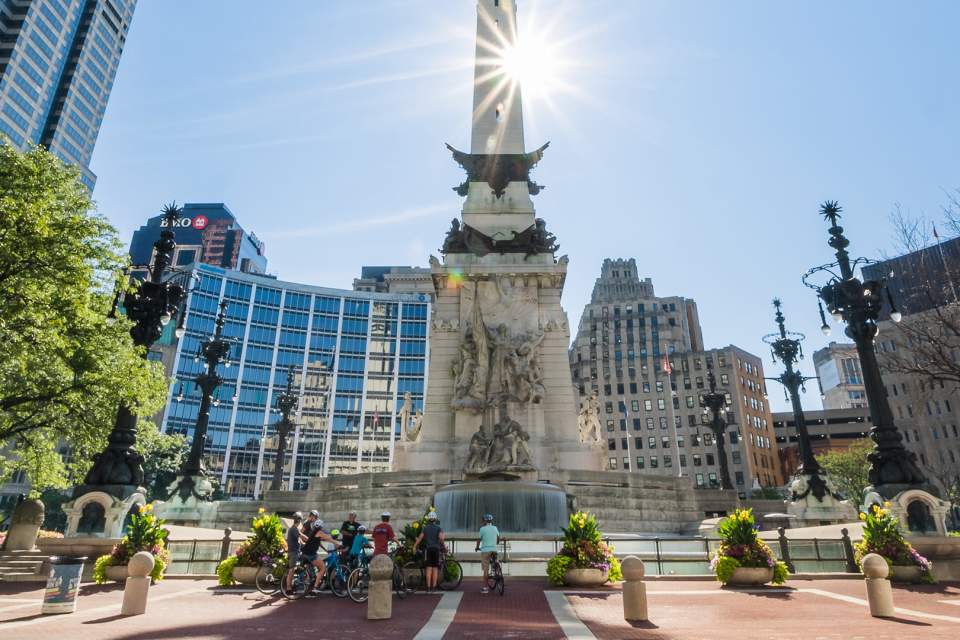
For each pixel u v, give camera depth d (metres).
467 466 30.39
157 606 12.64
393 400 119.00
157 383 21.48
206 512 31.62
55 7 123.75
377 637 9.28
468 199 40.91
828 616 11.45
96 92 133.50
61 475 28.95
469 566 18.06
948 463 88.56
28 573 17.53
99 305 24.09
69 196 24.08
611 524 28.92
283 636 9.36
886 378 98.06
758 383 119.00
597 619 11.03
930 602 13.38
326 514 31.16
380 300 125.44
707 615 11.54
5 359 21.34
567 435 34.19
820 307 24.36
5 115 111.75
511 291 37.25
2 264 19.44
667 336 120.56
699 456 109.56
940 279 26.95
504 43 45.88
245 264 194.50
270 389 112.25
